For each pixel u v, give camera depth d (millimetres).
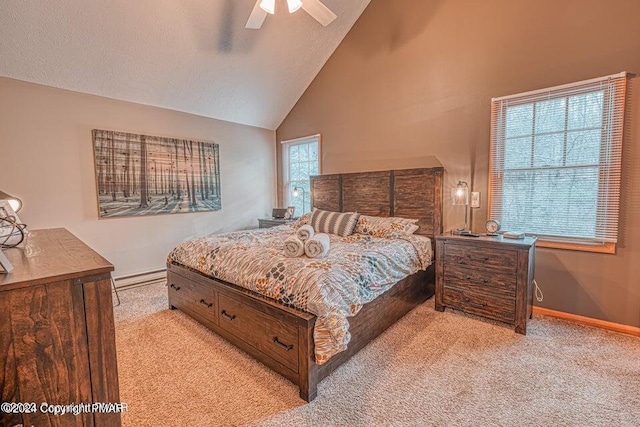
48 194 3150
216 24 3279
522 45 2793
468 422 1528
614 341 2301
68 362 983
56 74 3043
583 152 2553
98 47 2984
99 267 1035
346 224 3371
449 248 2799
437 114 3373
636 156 2334
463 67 3162
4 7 2428
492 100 2975
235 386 1842
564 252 2686
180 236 4211
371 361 2057
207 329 2564
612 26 2369
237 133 4824
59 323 963
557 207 2707
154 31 3076
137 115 3742
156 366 2051
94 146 3406
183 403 1703
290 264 2047
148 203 3859
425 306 3016
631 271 2410
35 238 1699
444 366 2000
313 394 1722
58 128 3178
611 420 1531
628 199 2387
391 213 3641
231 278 2266
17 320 897
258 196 5164
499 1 2898
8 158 2918
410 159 3625
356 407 1647
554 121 2676
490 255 2570
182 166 4168
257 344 2041
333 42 4172
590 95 2496
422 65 3459
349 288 1935
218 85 4000
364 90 4012
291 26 3689
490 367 1983
